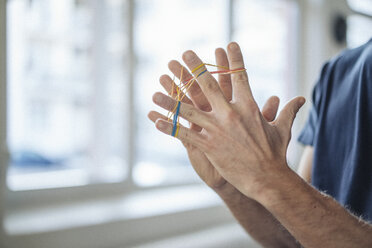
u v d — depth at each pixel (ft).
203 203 5.67
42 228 3.99
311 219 1.90
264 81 8.02
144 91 6.16
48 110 5.75
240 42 7.27
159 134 6.72
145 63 6.07
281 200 1.89
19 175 5.14
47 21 5.49
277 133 2.01
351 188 2.49
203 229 5.47
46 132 5.78
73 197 5.21
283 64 8.41
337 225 1.92
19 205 4.71
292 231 1.95
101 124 5.91
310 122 2.99
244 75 2.02
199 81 1.98
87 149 5.99
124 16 5.68
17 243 3.77
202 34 6.94
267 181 1.91
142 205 5.25
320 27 8.66
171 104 1.98
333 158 2.66
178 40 6.63
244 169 1.94
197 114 1.97
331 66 2.83
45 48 5.54
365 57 2.57
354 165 2.49
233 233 5.45
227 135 1.94
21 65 5.21
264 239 2.65
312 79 8.74
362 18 9.70
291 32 8.53
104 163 5.94
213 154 1.97
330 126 2.71
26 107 5.45
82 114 5.96
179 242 4.91
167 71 6.50
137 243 4.71
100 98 5.89
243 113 1.96
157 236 4.97
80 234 4.20
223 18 6.98
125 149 5.81
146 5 6.01
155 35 6.20
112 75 5.81
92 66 5.87
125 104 5.74
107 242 4.44
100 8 5.78
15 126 5.24
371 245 1.93
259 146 1.93
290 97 8.58
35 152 5.65
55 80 5.74
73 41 5.82
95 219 4.44
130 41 5.70
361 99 2.51
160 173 6.73
